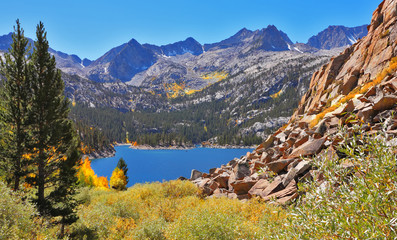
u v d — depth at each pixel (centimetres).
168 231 838
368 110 1127
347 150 228
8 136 1734
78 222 1540
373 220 181
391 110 1039
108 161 14262
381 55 1805
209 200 1261
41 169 1745
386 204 184
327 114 1569
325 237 197
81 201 1931
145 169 11400
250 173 1510
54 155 1847
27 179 1667
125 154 18188
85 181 4084
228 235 669
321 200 210
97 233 1212
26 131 1828
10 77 1769
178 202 1386
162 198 1546
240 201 1190
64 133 1828
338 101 1811
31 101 1836
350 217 190
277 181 1183
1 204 675
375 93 1335
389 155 196
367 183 198
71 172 1786
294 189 1045
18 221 683
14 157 1694
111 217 1351
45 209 1554
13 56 1759
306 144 1281
